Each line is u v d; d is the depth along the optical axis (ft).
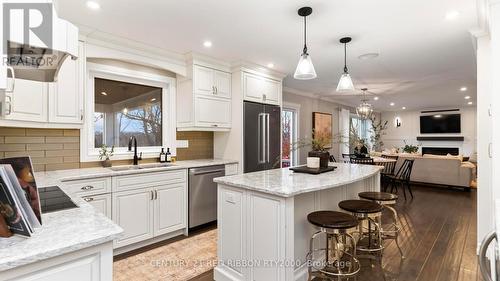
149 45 10.13
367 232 9.41
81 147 9.55
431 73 14.62
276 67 13.26
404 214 12.92
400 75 15.10
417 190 18.61
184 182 10.39
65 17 7.79
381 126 33.40
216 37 9.40
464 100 25.77
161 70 11.74
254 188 6.15
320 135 9.62
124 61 10.37
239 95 12.36
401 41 9.75
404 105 29.89
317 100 22.49
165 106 12.07
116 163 10.50
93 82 10.02
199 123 11.43
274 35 9.23
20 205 3.10
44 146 8.73
